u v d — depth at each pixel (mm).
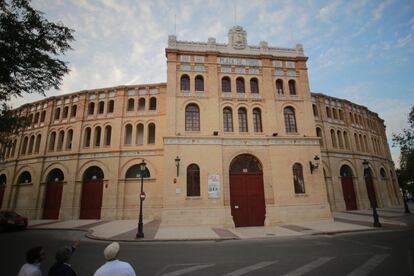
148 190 26078
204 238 14312
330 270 7816
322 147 31344
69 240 14680
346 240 13039
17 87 12492
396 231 15695
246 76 23750
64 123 29359
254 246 12117
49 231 18812
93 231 17641
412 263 8242
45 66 12391
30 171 29047
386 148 42781
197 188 20250
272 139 22016
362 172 33438
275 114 22875
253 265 8633
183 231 17141
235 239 14281
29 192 28625
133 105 29047
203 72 23156
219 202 19891
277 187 20969
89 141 28812
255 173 21562
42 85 13055
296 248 11359
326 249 10945
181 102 22062
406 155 24500
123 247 12367
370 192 18594
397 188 41125
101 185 26781
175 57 22875
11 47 11094
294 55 25188
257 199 20969
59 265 4359
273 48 24984
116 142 27203
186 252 10969
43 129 29922
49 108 30312
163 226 19031
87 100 29312
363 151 35250
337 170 31312
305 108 23672
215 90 22578
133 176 26844
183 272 7977
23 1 11070
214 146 21062
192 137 20984
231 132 22031
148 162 26625
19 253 11211
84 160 27406
